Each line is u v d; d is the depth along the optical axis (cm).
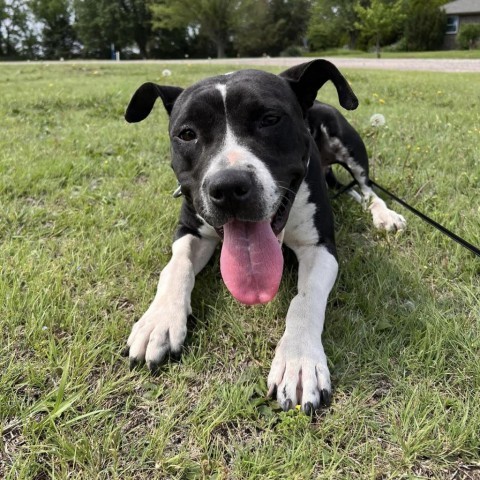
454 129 100
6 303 44
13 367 37
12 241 56
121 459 31
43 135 104
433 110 122
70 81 214
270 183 41
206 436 32
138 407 35
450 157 81
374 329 41
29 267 49
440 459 30
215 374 38
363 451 31
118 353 39
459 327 40
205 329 42
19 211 64
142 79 220
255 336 41
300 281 46
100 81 210
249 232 42
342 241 58
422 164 79
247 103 44
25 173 76
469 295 45
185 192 48
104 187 73
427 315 42
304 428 32
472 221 58
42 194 71
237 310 44
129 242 56
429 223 57
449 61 411
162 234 58
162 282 45
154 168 82
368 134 94
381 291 46
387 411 33
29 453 31
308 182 51
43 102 141
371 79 206
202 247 52
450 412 33
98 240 57
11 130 106
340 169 81
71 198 68
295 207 49
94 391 36
